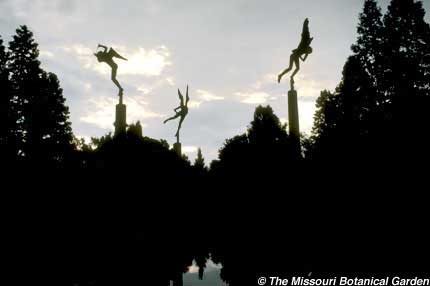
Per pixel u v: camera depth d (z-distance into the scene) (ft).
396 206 61.82
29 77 130.62
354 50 110.32
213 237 88.28
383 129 74.69
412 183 63.46
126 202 67.51
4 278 61.93
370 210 61.98
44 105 131.64
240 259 69.77
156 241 65.98
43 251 68.39
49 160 116.16
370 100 101.76
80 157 79.71
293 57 75.25
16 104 127.85
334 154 70.85
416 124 72.28
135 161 70.23
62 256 67.26
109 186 68.80
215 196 90.48
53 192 76.43
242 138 102.53
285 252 63.87
